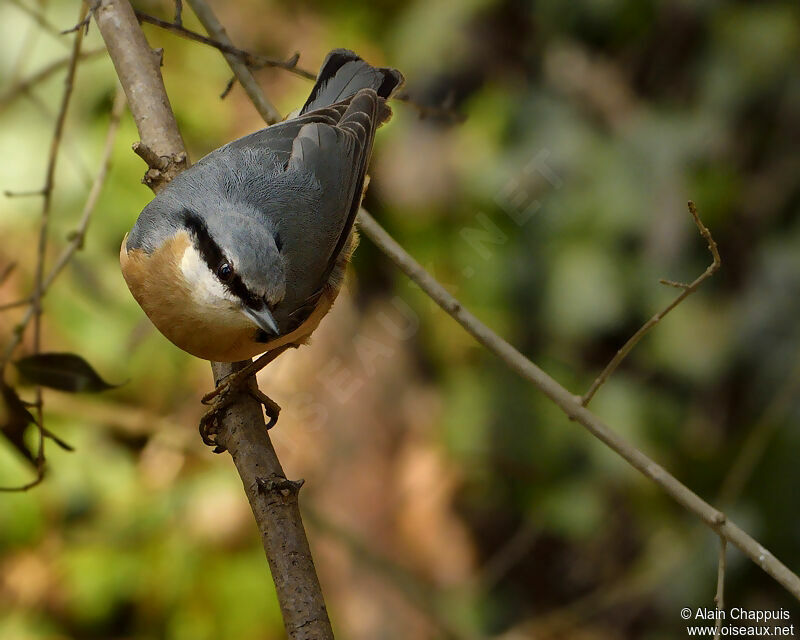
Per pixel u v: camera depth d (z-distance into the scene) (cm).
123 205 1080
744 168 1135
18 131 1071
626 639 1095
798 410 1052
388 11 1240
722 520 627
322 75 802
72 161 1059
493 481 1152
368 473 1155
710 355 1114
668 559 1071
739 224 1132
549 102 1157
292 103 1197
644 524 1113
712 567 1048
